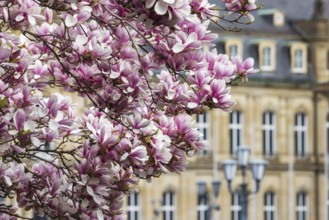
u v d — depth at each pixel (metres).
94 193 17.66
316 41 161.38
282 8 160.88
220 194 155.50
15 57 17.78
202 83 18.02
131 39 18.17
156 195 152.50
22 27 17.98
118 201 18.61
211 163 155.62
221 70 18.20
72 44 18.39
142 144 17.84
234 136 158.00
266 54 159.12
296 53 161.00
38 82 18.77
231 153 157.25
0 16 18.03
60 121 17.73
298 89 161.25
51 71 19.11
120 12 18.06
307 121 162.00
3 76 17.92
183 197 154.25
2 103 17.00
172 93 17.92
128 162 17.67
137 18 17.00
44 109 17.48
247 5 18.12
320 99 162.25
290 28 161.25
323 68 162.12
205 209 155.38
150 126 17.83
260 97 159.00
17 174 17.73
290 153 160.75
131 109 18.23
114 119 18.19
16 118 17.20
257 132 158.88
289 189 160.38
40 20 17.88
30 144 17.50
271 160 159.50
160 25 17.02
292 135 161.12
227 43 153.38
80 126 18.30
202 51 17.97
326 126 162.75
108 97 18.11
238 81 18.41
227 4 18.19
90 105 19.36
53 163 18.31
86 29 18.48
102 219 18.00
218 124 156.25
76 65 18.41
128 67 18.05
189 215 154.50
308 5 162.12
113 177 18.38
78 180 17.89
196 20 17.95
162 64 18.09
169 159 17.80
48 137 17.80
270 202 159.38
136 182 18.48
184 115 18.23
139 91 18.08
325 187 162.25
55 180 18.39
